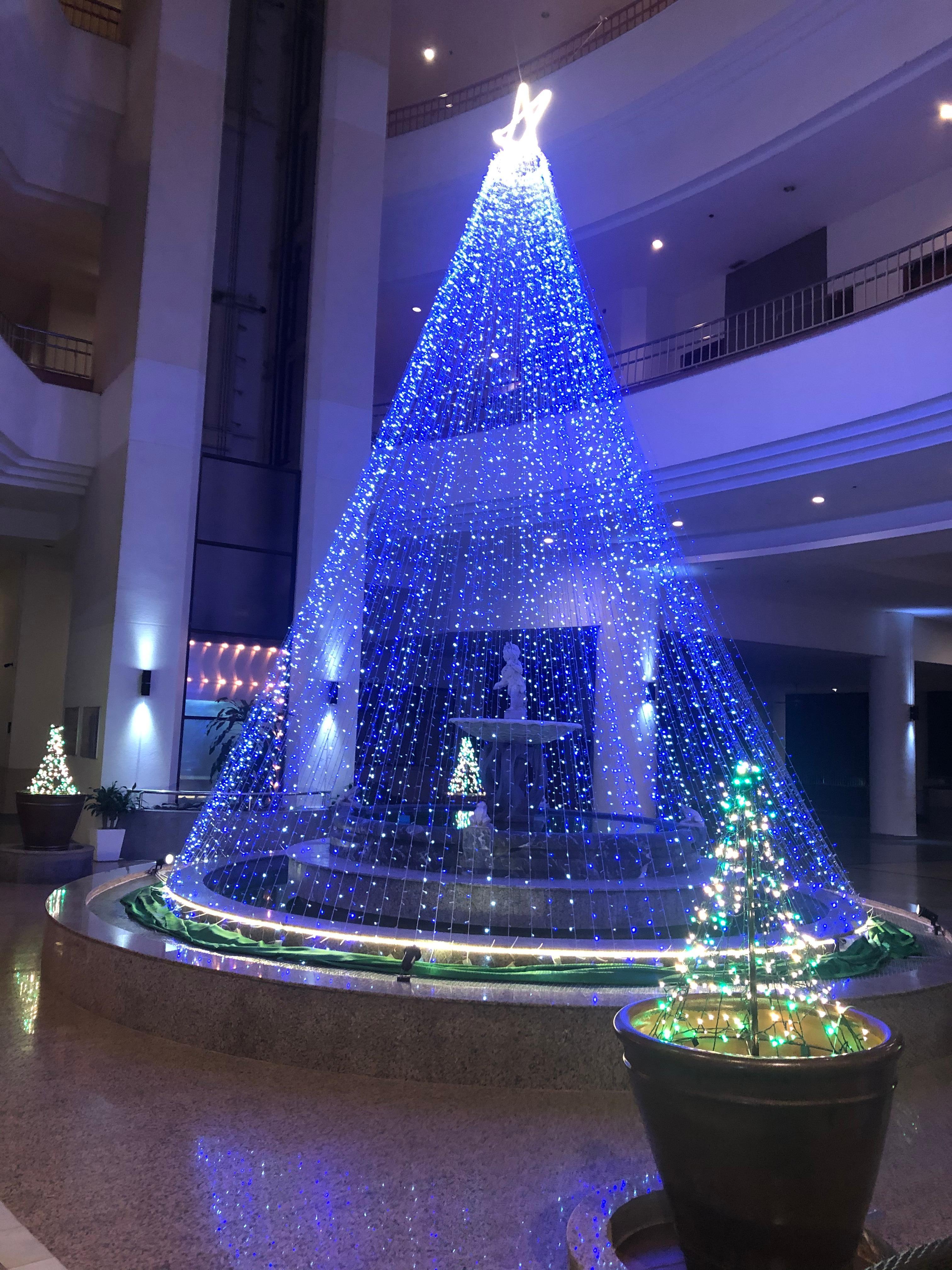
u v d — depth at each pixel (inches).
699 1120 82.4
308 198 522.3
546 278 520.4
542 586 546.9
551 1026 149.9
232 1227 103.7
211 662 473.1
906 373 352.2
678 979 166.2
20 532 514.3
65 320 624.1
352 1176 117.1
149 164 463.2
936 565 529.0
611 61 499.5
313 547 492.1
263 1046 158.7
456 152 547.8
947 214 465.1
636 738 503.2
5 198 506.3
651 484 447.2
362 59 527.8
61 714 573.3
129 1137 127.0
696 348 578.9
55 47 474.0
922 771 913.5
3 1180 113.4
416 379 543.8
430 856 260.8
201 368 469.1
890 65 402.3
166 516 451.2
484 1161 122.3
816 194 488.7
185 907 221.0
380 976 166.7
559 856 254.4
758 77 451.5
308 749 480.7
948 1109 144.3
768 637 596.7
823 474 393.1
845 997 158.1
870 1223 107.6
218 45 486.6
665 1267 93.5
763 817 141.1
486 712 676.1
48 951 206.1
